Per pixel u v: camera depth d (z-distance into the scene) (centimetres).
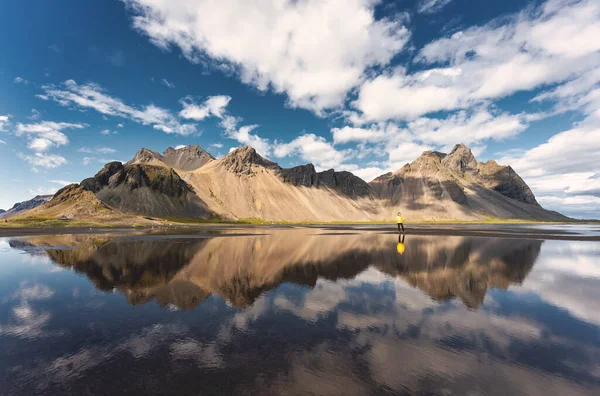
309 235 7006
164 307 1560
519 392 801
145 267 2684
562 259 3325
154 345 1097
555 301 1702
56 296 1769
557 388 822
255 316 1420
